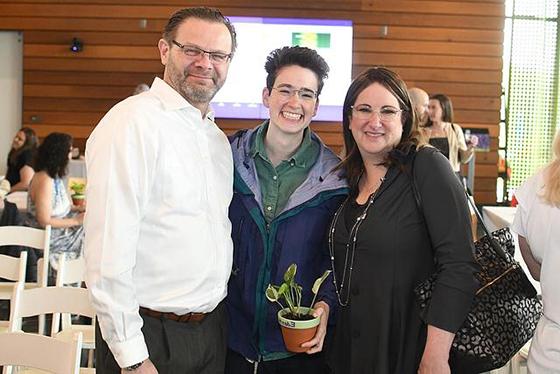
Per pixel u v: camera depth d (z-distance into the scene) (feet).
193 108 5.74
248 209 6.44
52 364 5.54
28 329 13.97
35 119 25.55
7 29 25.38
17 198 17.51
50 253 14.21
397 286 5.87
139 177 5.24
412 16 25.35
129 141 5.22
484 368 5.79
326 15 24.98
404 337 5.88
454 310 5.54
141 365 5.17
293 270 5.98
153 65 25.31
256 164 6.66
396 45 25.35
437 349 5.56
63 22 25.26
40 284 10.77
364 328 5.99
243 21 24.41
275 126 6.48
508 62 26.50
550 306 5.67
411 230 5.87
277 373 6.54
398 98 6.16
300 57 6.39
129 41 25.23
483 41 25.63
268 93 6.59
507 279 5.95
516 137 26.71
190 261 5.56
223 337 6.26
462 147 19.24
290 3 24.80
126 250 5.12
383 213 5.95
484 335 5.74
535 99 26.66
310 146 6.79
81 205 17.13
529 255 6.28
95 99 25.45
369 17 25.17
